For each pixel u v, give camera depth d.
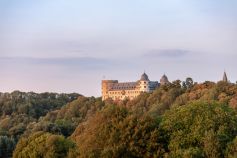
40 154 119.06
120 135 100.94
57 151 118.69
